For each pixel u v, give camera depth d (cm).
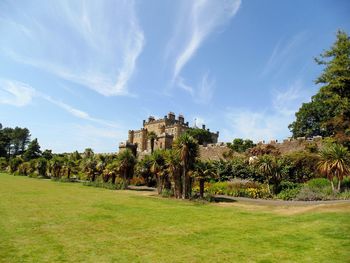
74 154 8175
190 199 3228
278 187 3459
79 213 2181
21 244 1291
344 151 2959
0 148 13612
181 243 1373
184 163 3372
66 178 6781
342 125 3847
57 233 1523
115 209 2438
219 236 1508
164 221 1927
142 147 10162
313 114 6166
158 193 3909
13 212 2114
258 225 1780
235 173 4312
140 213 2247
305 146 4172
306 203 2702
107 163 5603
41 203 2667
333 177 3059
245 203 2938
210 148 5712
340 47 3984
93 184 5334
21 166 9019
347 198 2695
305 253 1184
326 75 4078
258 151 4725
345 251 1177
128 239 1439
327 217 1830
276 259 1127
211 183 4216
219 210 2450
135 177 5638
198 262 1105
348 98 3947
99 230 1623
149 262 1100
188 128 9850
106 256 1162
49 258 1112
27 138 15650
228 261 1115
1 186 4356
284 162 3925
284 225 1752
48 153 11681
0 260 1066
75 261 1089
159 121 10394
